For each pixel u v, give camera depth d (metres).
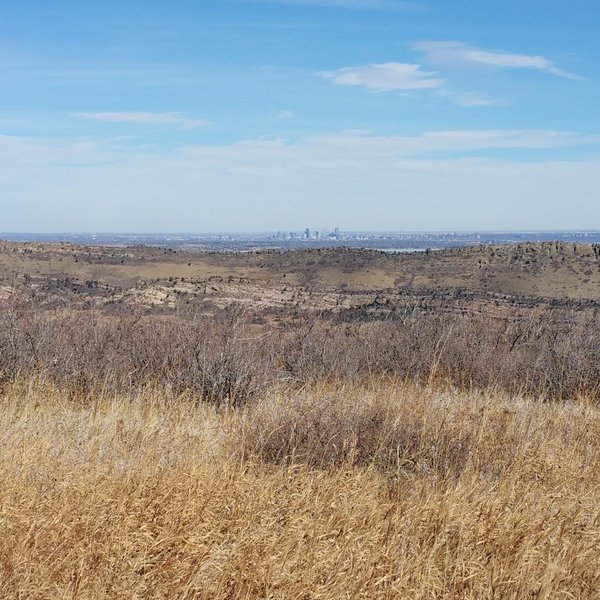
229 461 5.37
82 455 5.36
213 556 3.89
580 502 5.26
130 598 3.66
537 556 4.31
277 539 4.18
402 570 3.96
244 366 9.18
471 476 5.50
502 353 10.91
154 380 9.12
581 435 7.02
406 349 10.79
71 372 9.18
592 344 11.16
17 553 3.79
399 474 5.61
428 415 6.60
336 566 4.04
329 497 4.89
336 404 6.71
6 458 5.00
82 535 4.06
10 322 9.72
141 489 4.61
